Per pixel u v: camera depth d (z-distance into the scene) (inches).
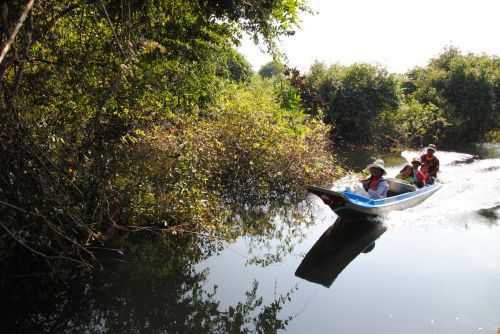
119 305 221.3
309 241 323.6
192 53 271.6
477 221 365.1
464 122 1038.4
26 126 200.4
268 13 242.7
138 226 283.7
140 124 280.4
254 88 594.2
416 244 311.4
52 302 215.0
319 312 219.1
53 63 213.6
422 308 219.6
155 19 244.2
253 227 350.9
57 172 215.2
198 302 230.1
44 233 204.4
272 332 203.2
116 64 229.8
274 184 435.5
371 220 355.3
